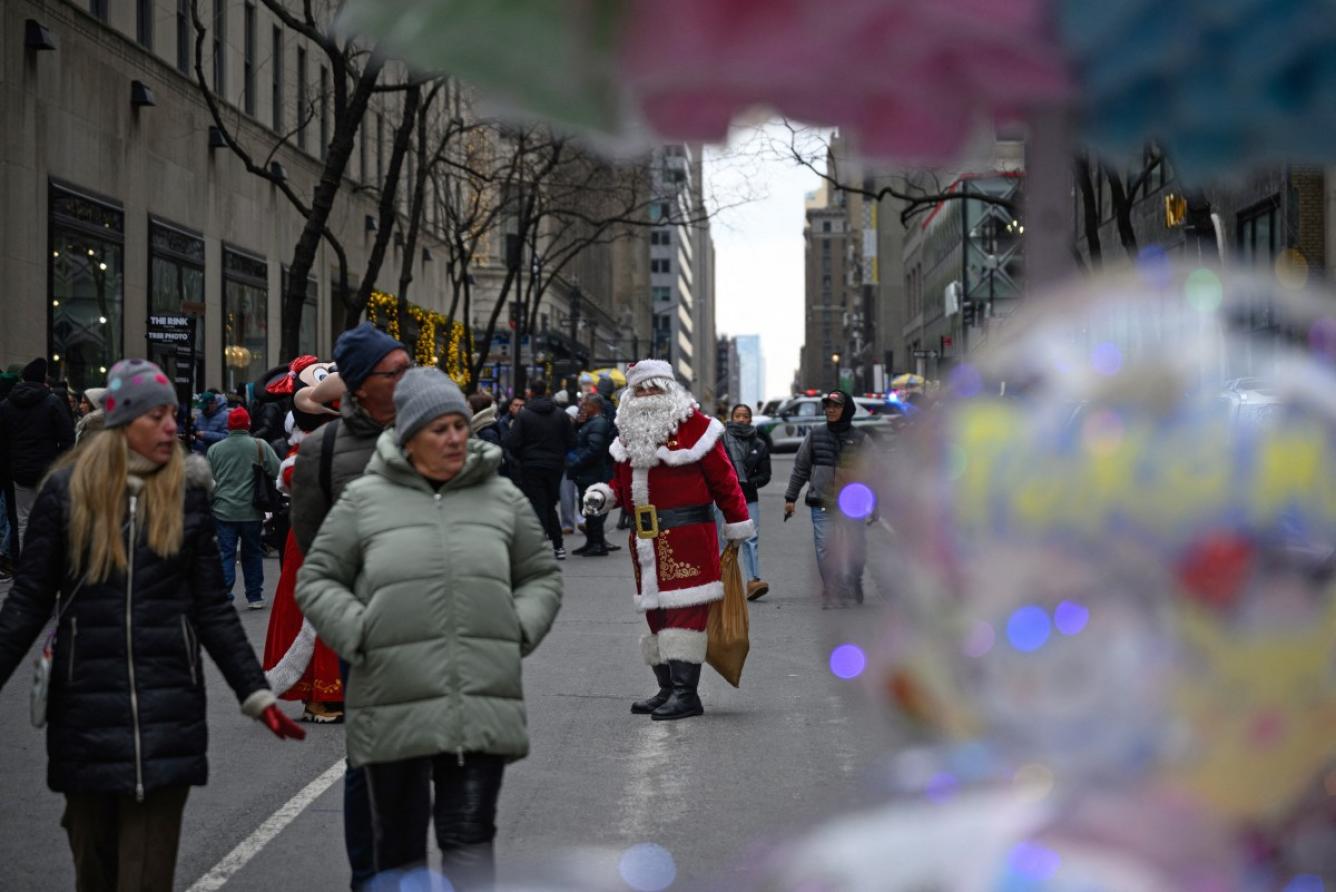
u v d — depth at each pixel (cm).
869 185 2141
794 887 183
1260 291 175
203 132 3362
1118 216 2195
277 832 702
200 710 494
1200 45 161
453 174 4616
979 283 5859
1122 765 169
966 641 173
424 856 487
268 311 3838
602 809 726
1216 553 168
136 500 488
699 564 953
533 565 499
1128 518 170
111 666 482
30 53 2511
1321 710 169
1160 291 177
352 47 2408
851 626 182
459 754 466
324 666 962
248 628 1433
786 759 832
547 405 2153
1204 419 170
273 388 1563
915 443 179
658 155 3291
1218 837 169
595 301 11069
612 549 2314
